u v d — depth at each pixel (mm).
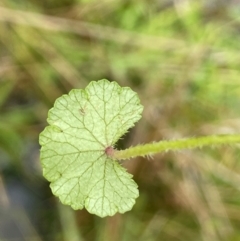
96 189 56
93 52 122
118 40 124
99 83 57
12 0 116
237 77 127
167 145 60
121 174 58
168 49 126
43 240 124
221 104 128
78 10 121
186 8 127
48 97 122
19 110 122
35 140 125
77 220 123
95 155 57
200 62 126
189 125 127
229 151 127
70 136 56
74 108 56
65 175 55
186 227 126
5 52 119
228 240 125
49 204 126
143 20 125
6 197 119
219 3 130
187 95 127
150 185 127
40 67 120
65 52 121
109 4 122
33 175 125
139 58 125
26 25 117
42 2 120
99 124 57
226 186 128
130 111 58
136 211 125
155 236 124
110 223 122
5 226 122
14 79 120
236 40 129
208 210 126
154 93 127
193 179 128
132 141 125
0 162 123
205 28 128
